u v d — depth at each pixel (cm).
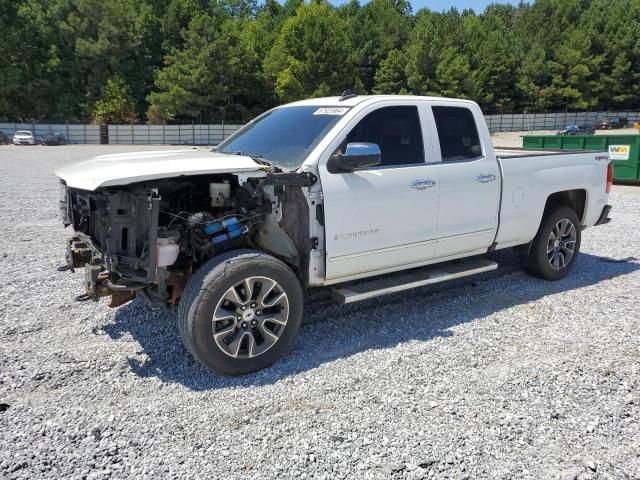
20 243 796
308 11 5856
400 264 491
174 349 441
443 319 512
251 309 397
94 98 6156
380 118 473
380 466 296
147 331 475
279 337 411
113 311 520
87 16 6081
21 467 292
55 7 6150
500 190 548
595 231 935
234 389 379
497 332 479
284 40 6112
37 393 370
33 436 319
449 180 504
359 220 448
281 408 353
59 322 494
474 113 542
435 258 516
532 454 306
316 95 5653
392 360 422
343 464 297
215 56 5747
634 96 7619
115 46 6041
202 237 406
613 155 1589
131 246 386
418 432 326
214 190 410
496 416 343
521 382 386
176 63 5791
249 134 530
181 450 308
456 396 368
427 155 497
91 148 4091
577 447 312
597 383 384
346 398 366
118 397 367
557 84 7444
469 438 320
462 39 7175
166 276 389
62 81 6138
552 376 395
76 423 333
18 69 5856
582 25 7762
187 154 471
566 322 503
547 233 608
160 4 6788
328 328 490
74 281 611
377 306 546
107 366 411
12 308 525
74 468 292
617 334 473
